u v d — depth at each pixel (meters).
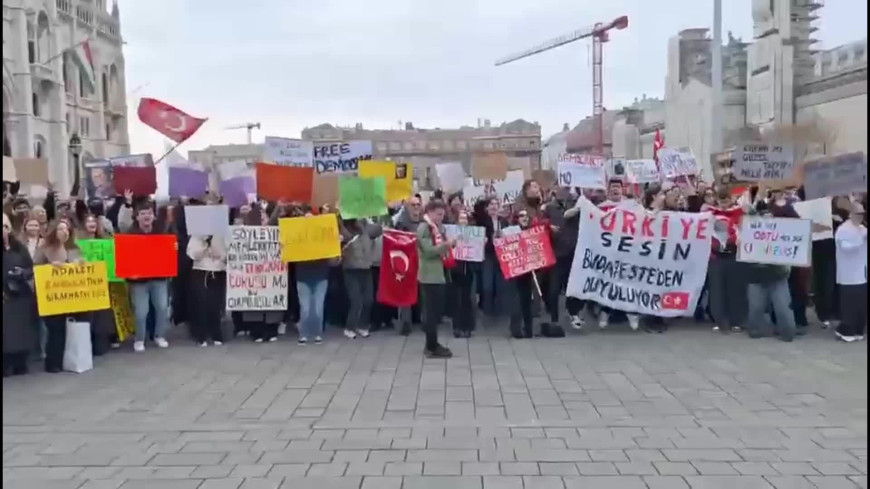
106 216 13.79
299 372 9.56
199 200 13.08
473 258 11.55
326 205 12.24
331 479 5.71
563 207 13.38
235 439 6.80
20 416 7.70
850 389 8.30
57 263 9.77
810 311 13.95
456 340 11.56
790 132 21.36
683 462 6.00
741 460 6.03
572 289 11.79
